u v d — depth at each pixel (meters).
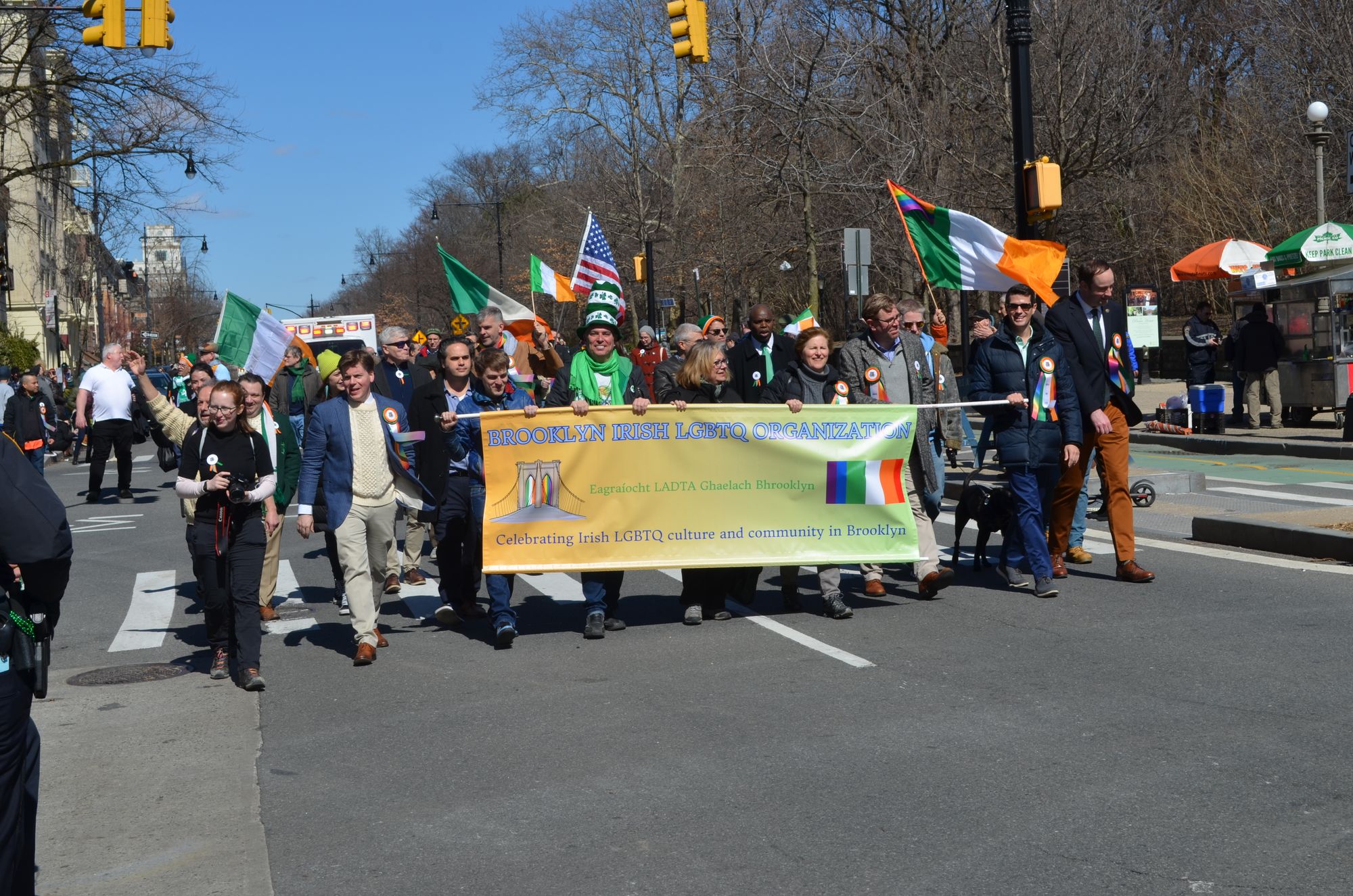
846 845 4.98
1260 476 17.23
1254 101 38.25
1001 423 9.39
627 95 46.47
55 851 5.35
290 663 8.58
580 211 50.62
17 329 61.31
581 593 10.70
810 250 34.97
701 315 49.00
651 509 8.91
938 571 9.43
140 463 29.73
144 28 16.70
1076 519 10.65
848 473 9.12
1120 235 42.75
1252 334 22.88
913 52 38.88
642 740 6.42
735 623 9.06
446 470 9.39
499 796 5.73
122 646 9.55
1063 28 35.78
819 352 9.40
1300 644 7.68
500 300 14.12
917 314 11.13
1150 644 7.85
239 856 5.18
